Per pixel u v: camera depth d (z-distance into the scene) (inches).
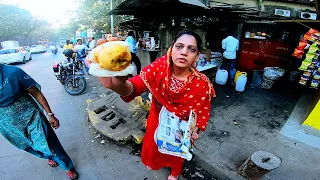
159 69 51.0
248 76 282.8
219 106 183.9
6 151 121.6
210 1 243.4
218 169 105.6
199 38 47.9
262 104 189.8
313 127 145.3
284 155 117.8
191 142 67.0
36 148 84.4
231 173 102.8
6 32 1310.3
